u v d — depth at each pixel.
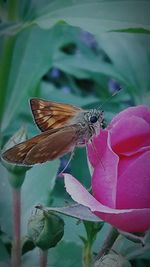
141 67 0.22
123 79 0.22
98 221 0.12
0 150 0.14
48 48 0.21
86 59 0.26
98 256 0.13
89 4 0.16
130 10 0.16
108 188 0.12
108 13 0.16
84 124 0.12
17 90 0.19
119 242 0.14
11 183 0.14
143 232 0.12
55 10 0.17
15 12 0.17
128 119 0.12
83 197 0.12
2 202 0.16
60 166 0.18
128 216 0.12
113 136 0.12
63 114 0.13
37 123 0.13
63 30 0.23
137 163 0.12
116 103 0.23
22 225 0.16
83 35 0.28
